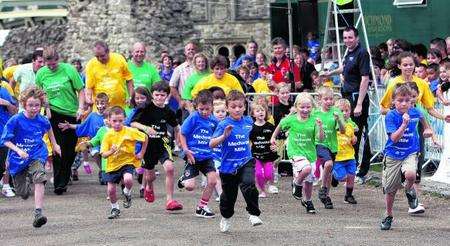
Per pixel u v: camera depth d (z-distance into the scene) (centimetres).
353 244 2070
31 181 2395
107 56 3011
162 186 3084
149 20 7419
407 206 2573
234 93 2220
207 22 8275
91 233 2252
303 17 4981
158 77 3269
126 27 7350
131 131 2503
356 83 3009
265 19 8188
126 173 2497
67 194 2950
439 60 3216
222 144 2212
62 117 3022
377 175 3069
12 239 2217
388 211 2245
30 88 2444
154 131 2570
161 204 2684
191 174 2459
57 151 2475
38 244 2145
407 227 2261
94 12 7500
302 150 2553
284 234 2189
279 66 3706
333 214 2484
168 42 7488
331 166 2569
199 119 2431
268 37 8206
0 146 2911
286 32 5103
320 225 2311
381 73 3459
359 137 2975
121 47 7388
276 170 3183
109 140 2486
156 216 2473
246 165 2205
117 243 2114
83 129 2972
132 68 3253
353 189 2869
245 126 2225
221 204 2216
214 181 2428
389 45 3603
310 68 3747
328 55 4003
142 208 2617
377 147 3322
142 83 3241
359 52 2992
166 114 2606
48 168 3528
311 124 2544
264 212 2522
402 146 2264
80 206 2692
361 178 2998
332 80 3681
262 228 2270
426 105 2656
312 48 4547
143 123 2591
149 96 2603
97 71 3014
